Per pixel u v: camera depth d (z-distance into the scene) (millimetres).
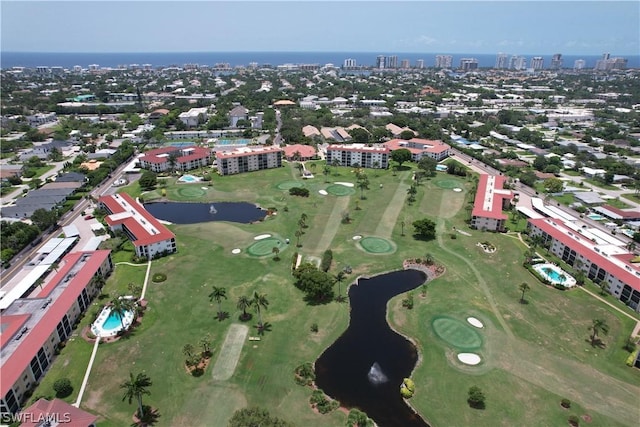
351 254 147000
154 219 160000
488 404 85875
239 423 73000
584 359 98625
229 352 99438
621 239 158500
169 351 99562
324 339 104875
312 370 93500
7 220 171750
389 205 192375
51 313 102438
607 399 87375
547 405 85625
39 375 90812
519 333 107375
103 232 160625
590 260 132250
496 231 166125
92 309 115062
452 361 97750
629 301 118188
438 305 118812
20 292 120250
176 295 121812
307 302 119500
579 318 113375
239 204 197500
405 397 87500
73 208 188125
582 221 175125
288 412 83562
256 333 106125
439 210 187750
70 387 87438
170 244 146250
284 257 144375
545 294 124500
